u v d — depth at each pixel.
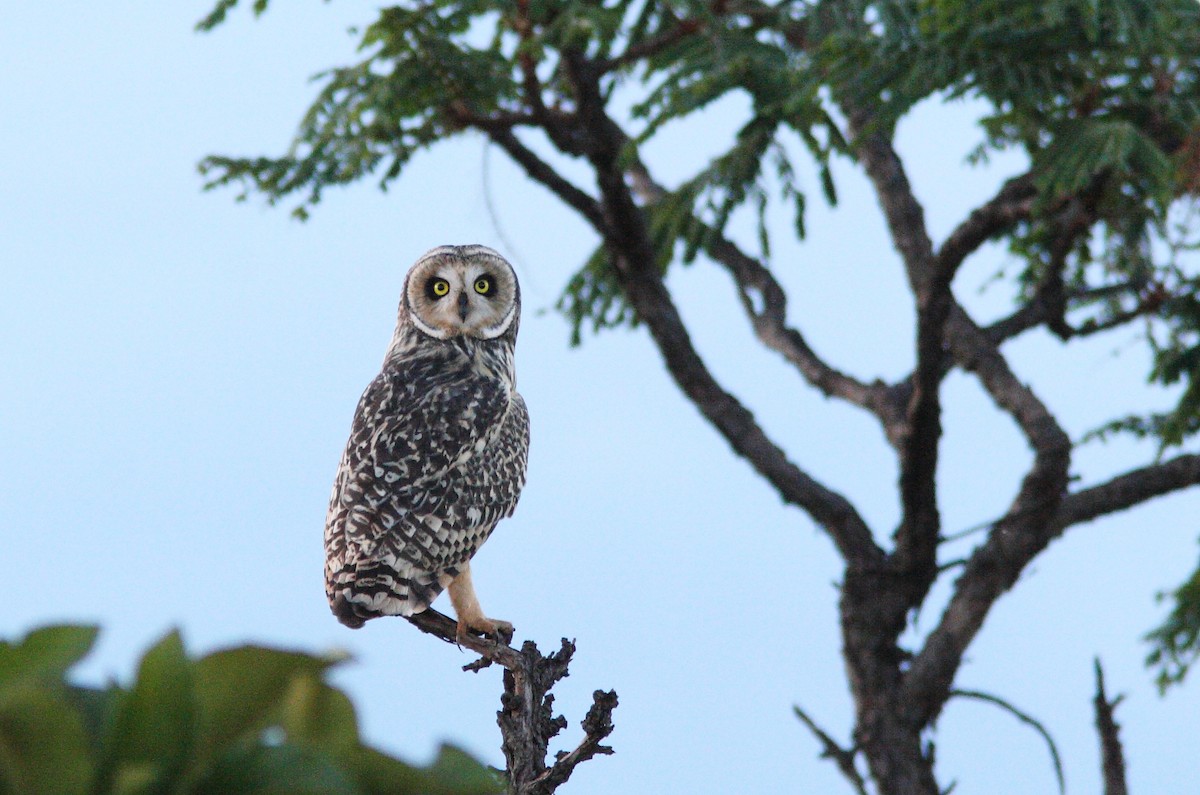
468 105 12.50
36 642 1.04
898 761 13.93
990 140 14.41
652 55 12.73
